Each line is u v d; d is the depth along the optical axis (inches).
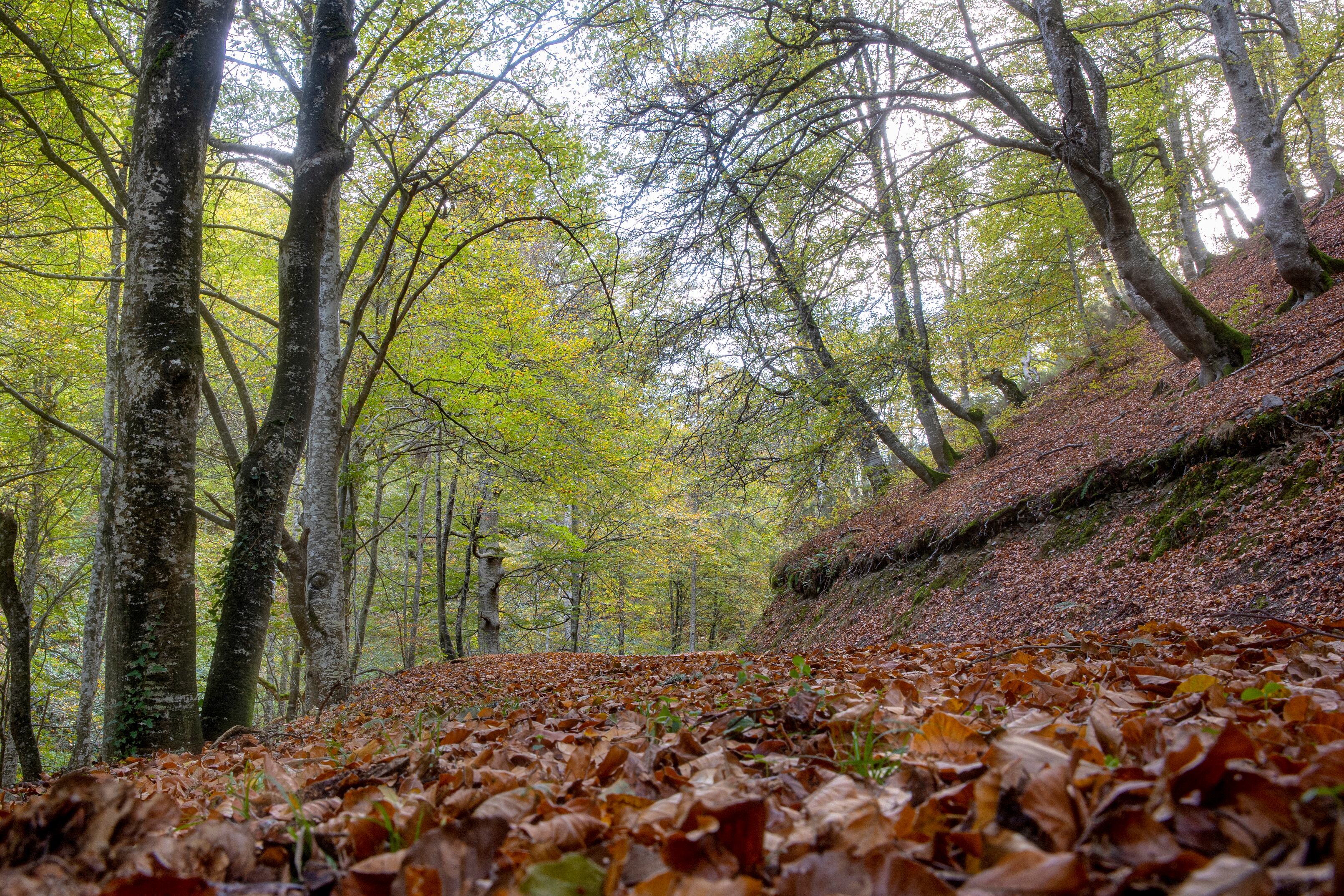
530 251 730.8
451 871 44.2
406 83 403.2
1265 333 428.8
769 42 469.7
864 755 69.6
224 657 237.0
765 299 468.4
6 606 262.2
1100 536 370.6
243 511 247.9
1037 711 84.0
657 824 51.3
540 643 1344.7
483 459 601.0
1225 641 148.3
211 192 430.6
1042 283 629.0
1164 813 40.7
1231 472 317.1
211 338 592.7
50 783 179.5
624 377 491.5
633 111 383.9
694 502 912.3
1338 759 40.5
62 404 560.4
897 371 556.7
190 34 220.2
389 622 1030.4
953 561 474.0
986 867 40.0
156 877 41.5
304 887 50.2
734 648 1198.3
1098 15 532.1
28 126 320.2
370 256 583.2
